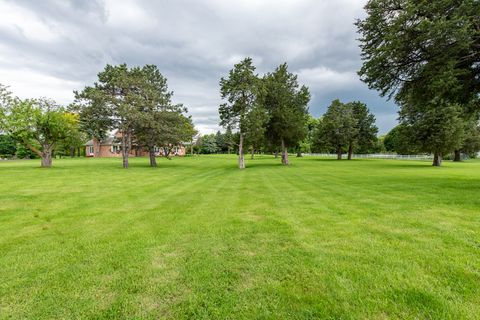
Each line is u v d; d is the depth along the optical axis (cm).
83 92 2306
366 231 472
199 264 340
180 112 2741
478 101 1182
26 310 242
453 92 971
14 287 283
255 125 2262
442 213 595
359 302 248
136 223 547
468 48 888
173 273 316
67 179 1367
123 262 348
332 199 792
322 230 483
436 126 2659
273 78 2792
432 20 872
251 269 324
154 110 2530
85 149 6412
